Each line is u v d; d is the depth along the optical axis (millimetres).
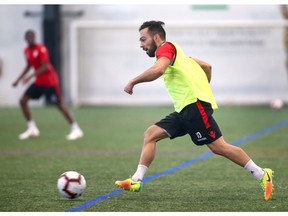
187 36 51188
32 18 52156
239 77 51531
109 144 30016
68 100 53344
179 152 27297
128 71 51750
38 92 32188
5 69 52438
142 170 17062
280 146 28891
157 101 51625
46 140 31672
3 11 52125
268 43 51156
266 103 52688
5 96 52562
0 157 25906
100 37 51562
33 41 31719
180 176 21172
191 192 18297
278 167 23078
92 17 52781
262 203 16688
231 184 19594
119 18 52688
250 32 51156
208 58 51406
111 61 51750
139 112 47031
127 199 17297
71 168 23078
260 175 16969
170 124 17031
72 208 16188
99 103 52219
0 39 52281
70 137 32062
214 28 51156
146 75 15789
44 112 47562
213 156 25969
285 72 51219
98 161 24781
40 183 19969
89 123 39688
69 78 53281
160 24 17031
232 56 51344
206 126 16672
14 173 21984
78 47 51688
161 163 24172
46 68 31578
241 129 35781
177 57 16688
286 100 51531
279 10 52000
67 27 52875
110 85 51844
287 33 50750
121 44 51562
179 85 16781
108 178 20938
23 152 27391
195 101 16688
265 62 51344
